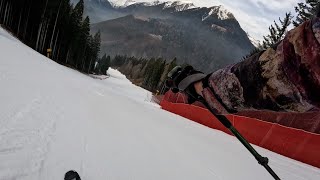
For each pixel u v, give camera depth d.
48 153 3.53
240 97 1.12
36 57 25.95
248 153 8.19
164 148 5.78
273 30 32.56
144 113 12.52
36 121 4.73
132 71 168.00
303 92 0.90
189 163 5.16
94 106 8.98
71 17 72.75
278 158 8.60
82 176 3.21
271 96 1.00
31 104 5.85
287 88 0.94
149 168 4.21
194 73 1.36
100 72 127.00
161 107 28.36
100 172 3.47
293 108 0.97
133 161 4.29
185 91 1.35
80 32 80.81
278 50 0.97
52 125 4.82
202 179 4.48
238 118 13.02
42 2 59.03
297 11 26.38
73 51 78.06
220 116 1.90
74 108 7.14
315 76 0.85
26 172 2.87
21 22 58.53
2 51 15.16
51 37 63.97
